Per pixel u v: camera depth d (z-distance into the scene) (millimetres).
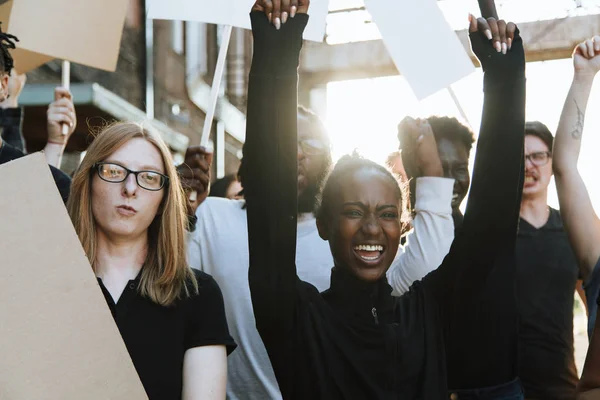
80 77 6277
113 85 6809
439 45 2402
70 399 1660
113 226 1899
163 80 7871
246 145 1969
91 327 1688
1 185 1673
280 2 1975
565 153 2547
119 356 1697
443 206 2648
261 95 1946
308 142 2627
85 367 1677
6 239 1664
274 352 2016
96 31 2729
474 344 2289
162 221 1956
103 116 5660
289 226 1969
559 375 2705
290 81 1951
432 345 2066
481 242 2049
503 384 2326
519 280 2754
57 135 3014
